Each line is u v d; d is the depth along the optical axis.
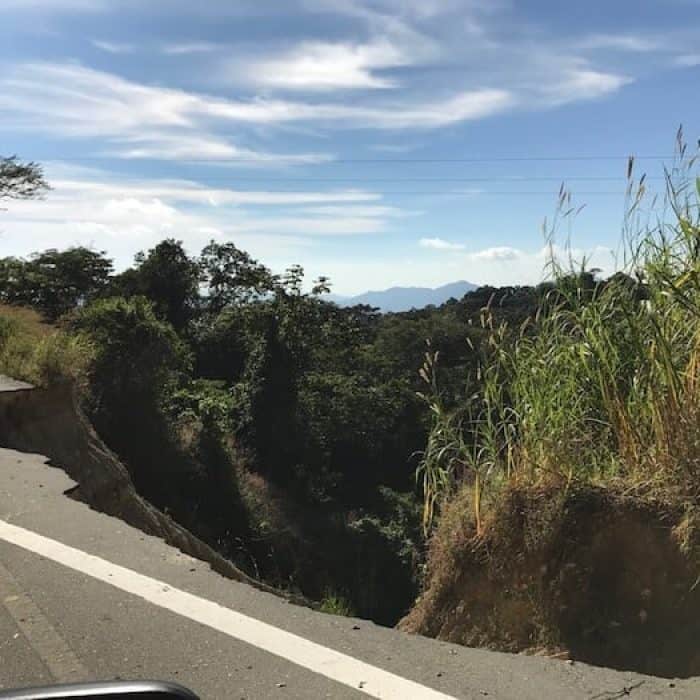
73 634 3.60
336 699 3.01
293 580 26.08
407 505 33.78
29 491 6.29
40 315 29.39
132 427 22.92
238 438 34.03
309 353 38.53
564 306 5.37
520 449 5.20
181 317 49.28
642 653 4.13
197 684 3.12
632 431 4.89
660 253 4.94
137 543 4.98
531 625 4.62
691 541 4.23
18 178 33.00
